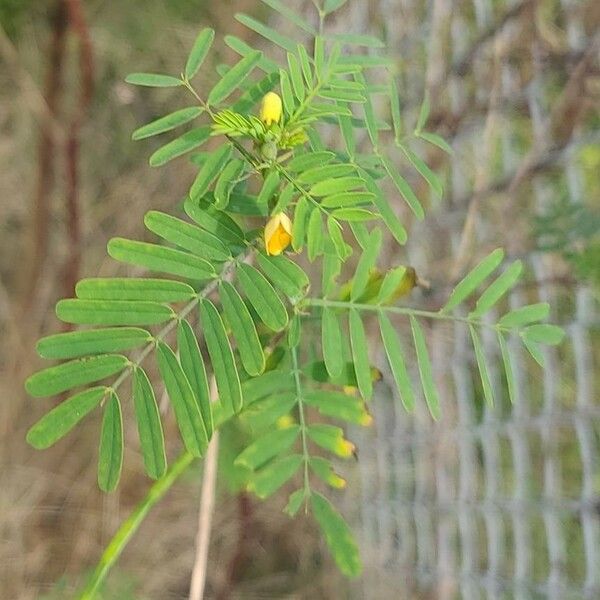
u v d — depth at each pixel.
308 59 0.27
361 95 0.27
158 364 0.25
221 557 0.69
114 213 0.65
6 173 0.67
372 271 0.29
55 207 0.68
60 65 0.66
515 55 0.54
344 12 0.57
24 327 0.67
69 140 0.64
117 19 0.65
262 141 0.26
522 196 0.54
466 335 0.56
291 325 0.28
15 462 0.67
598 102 0.52
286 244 0.26
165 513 0.67
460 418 0.59
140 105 0.65
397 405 0.64
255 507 0.66
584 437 0.52
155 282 0.25
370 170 0.28
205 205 0.26
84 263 0.66
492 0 0.57
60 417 0.25
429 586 0.62
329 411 0.29
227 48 0.62
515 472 0.57
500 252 0.28
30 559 0.66
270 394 0.29
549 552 0.56
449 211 0.57
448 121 0.56
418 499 0.63
